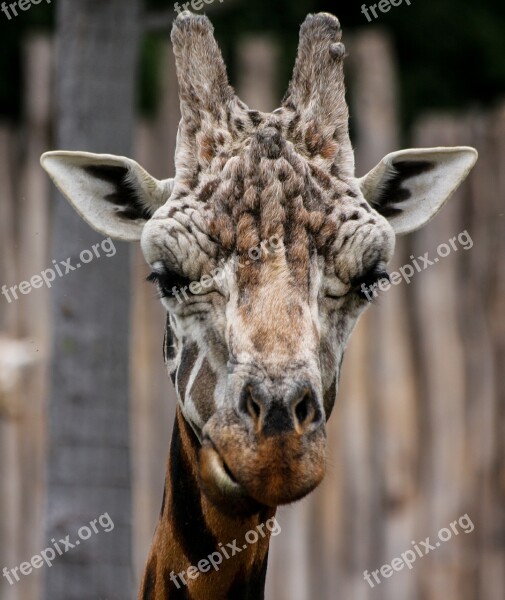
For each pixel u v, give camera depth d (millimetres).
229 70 48812
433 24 53250
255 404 14836
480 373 39250
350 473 38562
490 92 53531
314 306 15766
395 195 19234
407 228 19266
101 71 26438
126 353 27094
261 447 14555
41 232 38875
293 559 38125
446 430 39156
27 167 39312
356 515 38531
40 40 40312
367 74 40812
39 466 37438
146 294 37906
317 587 38344
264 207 15914
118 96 26562
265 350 14953
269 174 16031
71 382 26766
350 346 38594
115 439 26969
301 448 14531
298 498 14570
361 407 38656
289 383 14680
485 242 39469
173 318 17344
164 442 38000
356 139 42531
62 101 26734
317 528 38438
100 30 26422
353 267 16422
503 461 39125
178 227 16422
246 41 41656
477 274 39438
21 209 39062
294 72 17859
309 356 14977
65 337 26766
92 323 26672
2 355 33312
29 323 38094
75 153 18594
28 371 33594
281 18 51219
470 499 39000
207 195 16562
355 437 38594
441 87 53344
